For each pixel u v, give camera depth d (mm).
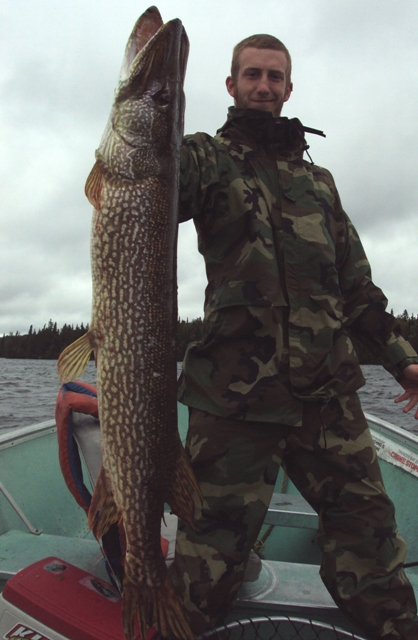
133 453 2029
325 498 2217
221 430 2100
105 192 2090
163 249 2100
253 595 2340
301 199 2291
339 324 2279
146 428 2041
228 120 2369
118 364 2047
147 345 2055
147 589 1945
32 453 3973
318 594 2375
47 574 2168
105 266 2078
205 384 2160
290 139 2326
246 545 2062
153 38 2113
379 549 2127
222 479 2072
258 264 2146
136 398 2039
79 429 2441
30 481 3746
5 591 2074
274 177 2295
